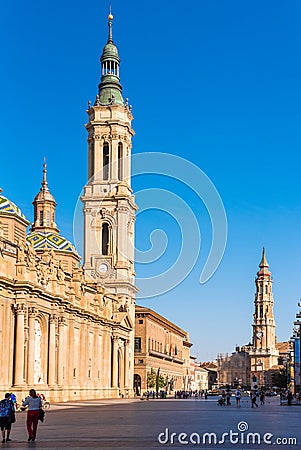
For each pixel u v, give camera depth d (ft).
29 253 276.21
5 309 256.93
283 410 261.85
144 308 549.54
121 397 431.43
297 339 434.30
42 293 278.67
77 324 341.82
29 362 266.98
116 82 483.10
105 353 402.11
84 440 112.98
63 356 309.22
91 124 474.08
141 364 544.62
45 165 401.90
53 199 395.96
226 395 349.61
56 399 296.10
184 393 532.73
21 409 237.04
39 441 111.65
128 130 481.46
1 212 275.18
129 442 109.09
